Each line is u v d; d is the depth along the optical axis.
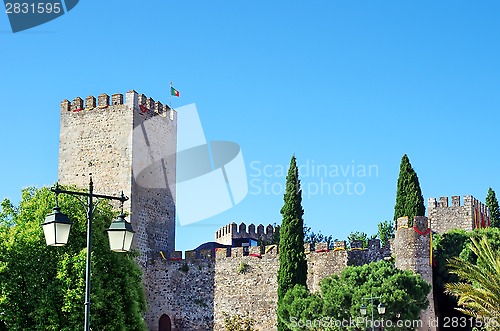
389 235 116.19
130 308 52.50
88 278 28.84
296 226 81.81
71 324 48.25
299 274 80.75
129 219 89.94
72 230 51.38
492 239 84.44
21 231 50.97
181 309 91.56
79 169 93.56
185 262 92.38
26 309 48.94
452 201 100.12
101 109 93.81
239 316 88.94
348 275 76.00
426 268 80.31
